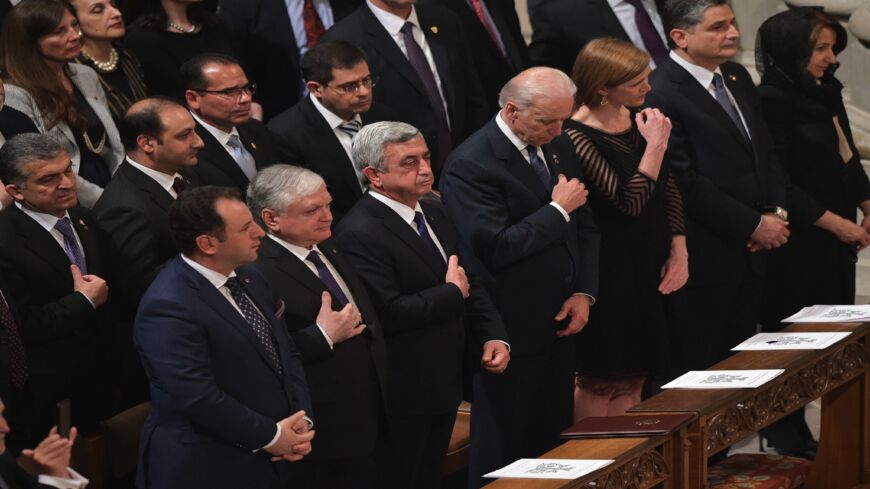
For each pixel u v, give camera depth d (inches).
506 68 969.5
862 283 1058.7
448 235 710.5
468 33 952.3
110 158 765.9
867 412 777.6
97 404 692.1
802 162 890.7
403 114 858.1
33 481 526.9
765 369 711.7
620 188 762.2
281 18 912.3
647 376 820.6
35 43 728.3
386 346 681.0
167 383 576.4
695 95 824.3
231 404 579.5
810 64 879.1
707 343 836.0
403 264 678.5
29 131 721.6
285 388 606.5
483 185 721.0
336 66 761.0
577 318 743.1
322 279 649.6
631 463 623.5
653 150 761.6
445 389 692.7
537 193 730.2
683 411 655.8
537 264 729.6
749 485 730.2
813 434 941.8
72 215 680.4
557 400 757.9
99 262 683.4
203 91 738.8
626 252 782.5
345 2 932.6
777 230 826.8
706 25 809.5
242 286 609.0
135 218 686.5
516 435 743.7
